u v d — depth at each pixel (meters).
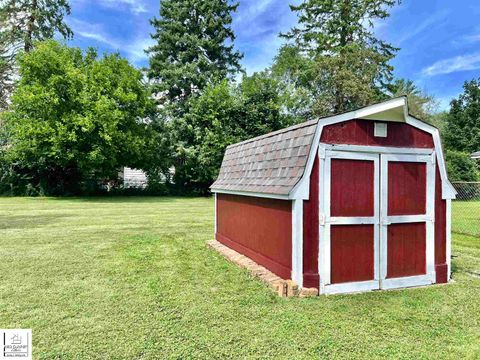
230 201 6.07
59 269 4.78
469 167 20.45
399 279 4.18
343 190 3.97
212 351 2.58
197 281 4.30
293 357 2.51
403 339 2.81
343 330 2.96
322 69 19.88
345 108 19.84
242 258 5.21
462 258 5.72
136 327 2.97
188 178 22.16
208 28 25.06
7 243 6.56
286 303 3.57
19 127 16.59
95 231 8.05
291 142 4.39
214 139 20.47
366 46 21.75
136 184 23.22
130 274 4.58
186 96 24.80
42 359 2.44
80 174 20.55
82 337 2.78
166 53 24.86
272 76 24.05
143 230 8.29
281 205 4.16
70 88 17.05
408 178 4.28
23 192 19.58
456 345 2.72
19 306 3.42
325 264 3.88
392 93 22.59
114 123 17.20
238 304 3.53
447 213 4.51
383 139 4.16
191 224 9.38
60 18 23.84
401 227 4.23
